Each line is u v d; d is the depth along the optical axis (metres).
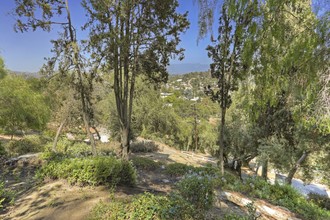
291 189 5.50
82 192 3.91
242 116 8.39
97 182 4.25
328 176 7.83
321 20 2.23
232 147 8.73
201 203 3.10
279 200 4.86
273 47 2.82
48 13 4.88
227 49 4.66
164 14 4.96
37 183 4.40
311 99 2.31
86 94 5.97
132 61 5.50
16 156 7.38
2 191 3.62
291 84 2.69
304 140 6.74
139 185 4.98
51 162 4.80
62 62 5.28
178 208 2.77
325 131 2.30
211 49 4.98
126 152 5.74
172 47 5.36
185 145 20.12
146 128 17.14
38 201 3.58
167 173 6.23
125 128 5.71
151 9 4.91
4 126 9.92
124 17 4.52
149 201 2.94
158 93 17.20
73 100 8.74
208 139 15.55
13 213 3.24
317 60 2.25
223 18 4.46
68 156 5.84
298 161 7.35
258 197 4.86
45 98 9.85
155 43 5.15
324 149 6.73
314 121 2.34
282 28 2.72
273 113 6.95
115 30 4.66
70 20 5.17
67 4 5.09
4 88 8.95
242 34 3.26
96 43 4.69
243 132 8.17
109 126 13.09
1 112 9.01
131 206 2.91
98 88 8.36
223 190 4.62
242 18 3.28
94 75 5.40
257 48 2.96
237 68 4.62
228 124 9.20
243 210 3.84
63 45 5.23
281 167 7.83
